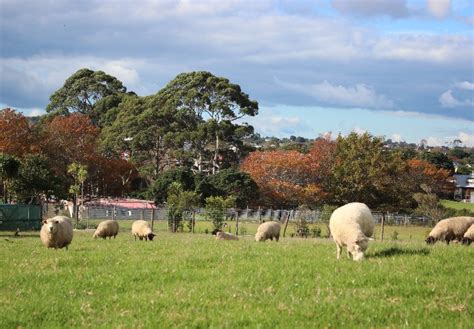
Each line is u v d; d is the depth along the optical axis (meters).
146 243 26.83
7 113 90.38
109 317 11.03
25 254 21.11
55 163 92.75
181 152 107.62
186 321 10.46
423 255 16.77
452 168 153.38
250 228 60.53
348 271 14.41
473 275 13.55
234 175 92.19
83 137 99.88
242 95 111.69
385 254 17.67
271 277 13.89
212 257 17.70
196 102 109.94
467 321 9.80
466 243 25.83
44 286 13.92
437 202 81.94
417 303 11.11
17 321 10.98
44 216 66.62
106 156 109.94
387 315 10.41
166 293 12.71
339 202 91.81
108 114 125.75
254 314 10.63
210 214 54.88
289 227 63.59
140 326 10.29
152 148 112.94
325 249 20.59
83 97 133.25
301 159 98.69
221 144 109.75
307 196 92.81
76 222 61.25
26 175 64.25
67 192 88.38
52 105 133.00
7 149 85.62
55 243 23.64
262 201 96.44
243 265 15.97
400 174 100.50
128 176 106.44
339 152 95.31
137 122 111.25
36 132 93.19
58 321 10.98
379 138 92.50
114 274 15.12
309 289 12.58
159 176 98.69
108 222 36.81
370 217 18.30
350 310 10.67
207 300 11.87
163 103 113.25
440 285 12.44
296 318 10.34
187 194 57.00
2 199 69.81
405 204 90.69
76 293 13.13
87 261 17.72
